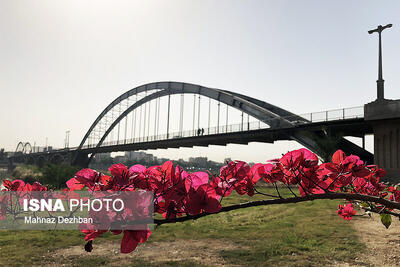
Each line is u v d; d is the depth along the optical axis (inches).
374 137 930.7
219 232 372.5
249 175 46.5
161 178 38.5
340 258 250.1
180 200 38.4
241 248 296.5
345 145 1150.3
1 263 259.8
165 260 263.1
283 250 277.4
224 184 41.1
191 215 38.0
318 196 48.1
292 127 1149.7
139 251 294.7
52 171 1198.9
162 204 38.8
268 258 257.8
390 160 881.5
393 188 94.0
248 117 1626.5
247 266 240.5
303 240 311.4
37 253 290.2
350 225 374.6
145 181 37.2
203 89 2135.8
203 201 37.8
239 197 656.4
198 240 335.0
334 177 48.2
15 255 283.6
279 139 1337.4
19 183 52.0
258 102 1903.3
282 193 620.7
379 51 911.0
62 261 265.3
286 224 403.5
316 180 49.4
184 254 281.1
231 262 251.9
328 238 318.0
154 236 354.6
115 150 2930.6
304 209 516.4
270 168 47.8
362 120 948.6
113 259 269.1
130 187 37.0
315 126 1079.0
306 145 1103.0
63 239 342.0
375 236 316.5
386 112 882.8
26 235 362.0
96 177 36.0
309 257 254.8
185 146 1955.0
